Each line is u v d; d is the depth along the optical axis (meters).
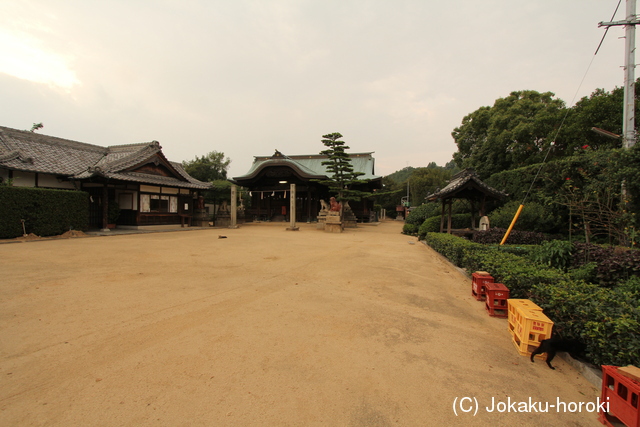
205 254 9.09
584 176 8.48
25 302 4.39
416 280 6.35
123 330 3.51
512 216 11.01
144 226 17.69
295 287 5.57
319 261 8.30
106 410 2.15
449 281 6.38
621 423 2.15
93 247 10.06
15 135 16.09
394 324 3.91
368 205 34.25
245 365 2.80
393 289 5.60
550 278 4.10
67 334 3.38
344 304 4.65
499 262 5.24
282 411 2.19
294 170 27.83
